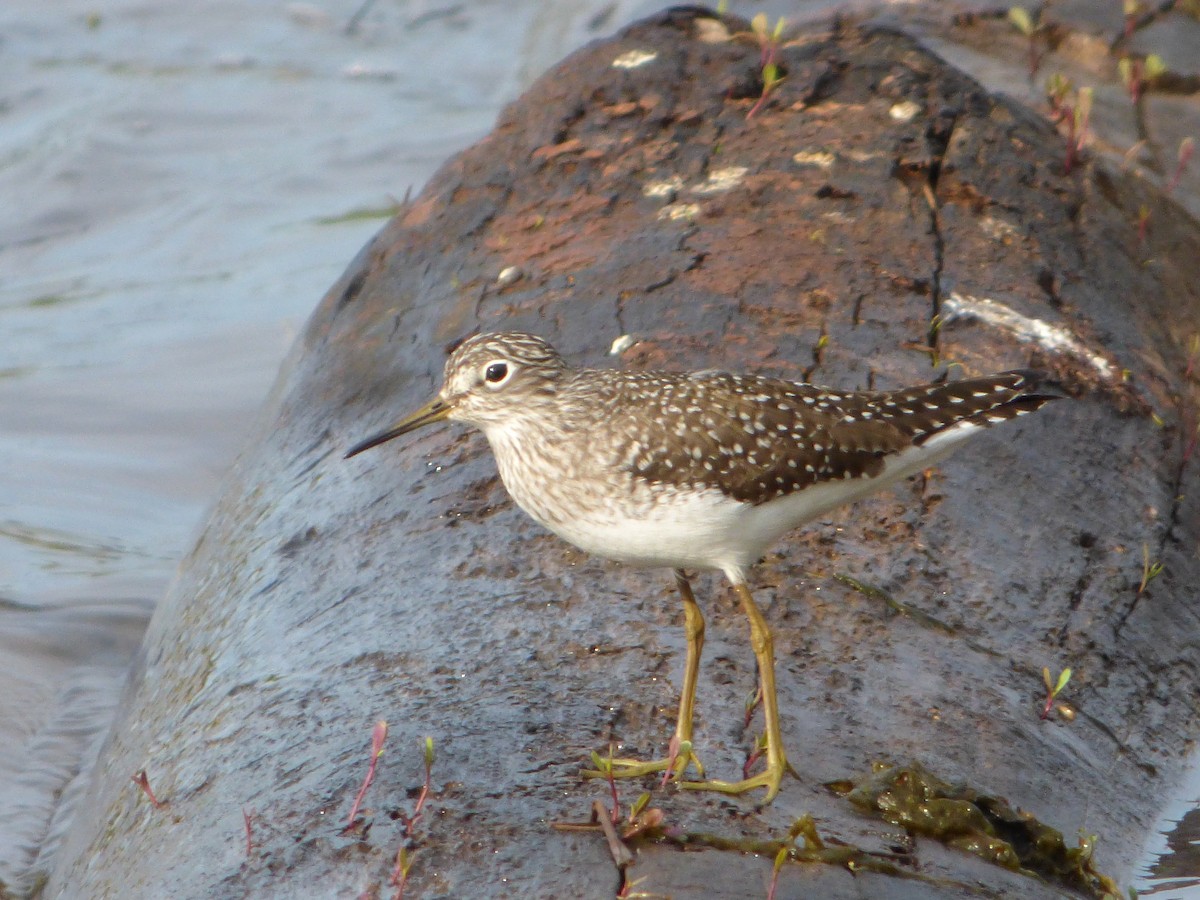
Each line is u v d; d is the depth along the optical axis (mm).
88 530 16391
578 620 9422
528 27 31828
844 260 12766
